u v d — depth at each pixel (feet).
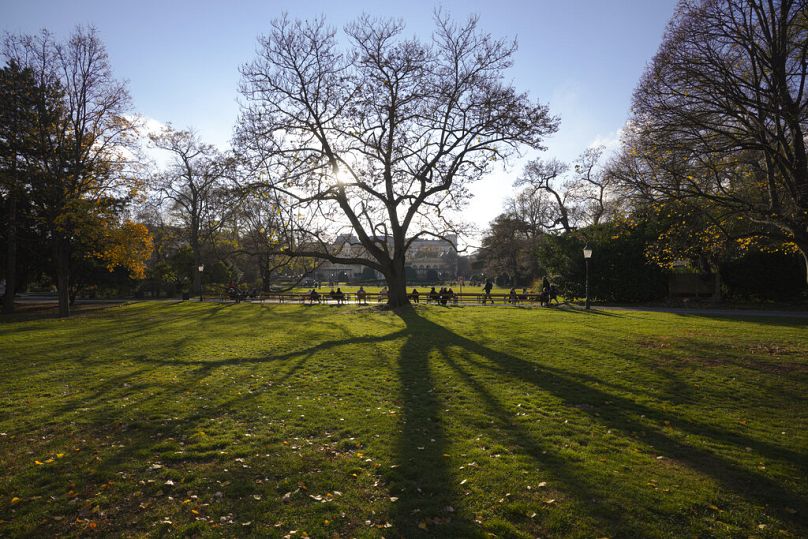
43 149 87.81
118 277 129.08
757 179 62.03
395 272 94.58
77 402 26.66
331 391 29.37
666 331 54.65
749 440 21.27
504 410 25.30
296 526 13.98
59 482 16.67
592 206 157.28
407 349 44.34
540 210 206.28
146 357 40.93
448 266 400.47
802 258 93.66
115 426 22.67
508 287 237.04
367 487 16.44
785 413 25.11
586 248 88.33
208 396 28.04
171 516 14.53
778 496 16.05
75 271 116.78
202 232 165.99
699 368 35.09
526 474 17.37
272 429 22.31
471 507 15.05
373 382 31.68
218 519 14.35
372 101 80.28
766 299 99.76
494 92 80.18
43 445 20.22
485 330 57.72
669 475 17.58
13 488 16.26
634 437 21.56
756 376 32.60
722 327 58.08
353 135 83.30
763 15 50.19
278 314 87.04
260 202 98.02
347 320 73.56
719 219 51.93
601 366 36.06
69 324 71.82
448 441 20.71
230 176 76.02
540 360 38.47
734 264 100.53
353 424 22.93
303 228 81.61
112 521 14.25
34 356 41.63
